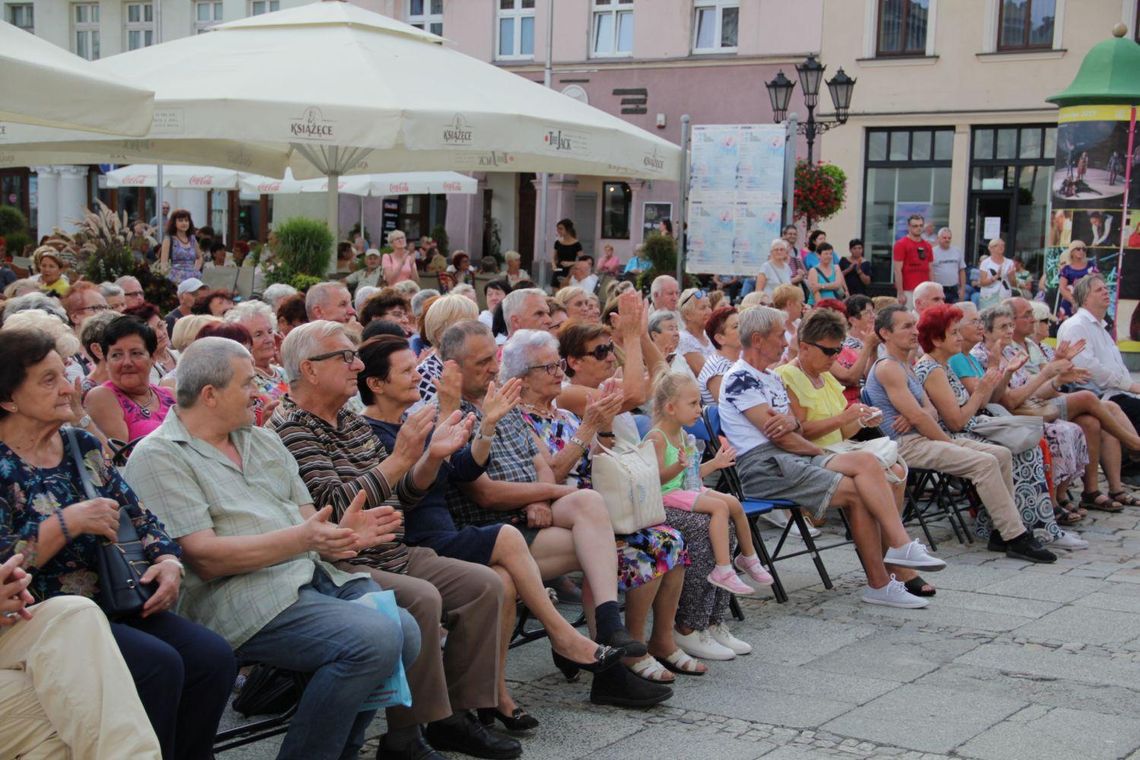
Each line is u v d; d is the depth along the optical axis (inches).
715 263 560.4
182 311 384.8
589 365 262.7
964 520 364.2
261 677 194.4
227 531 166.6
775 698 211.8
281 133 345.1
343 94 357.1
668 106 1011.9
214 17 1165.1
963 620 263.0
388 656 159.9
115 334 218.5
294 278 483.8
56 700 137.1
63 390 150.6
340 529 162.9
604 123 415.5
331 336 187.3
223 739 165.5
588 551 206.7
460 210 1094.4
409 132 351.9
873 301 395.9
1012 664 232.8
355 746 168.7
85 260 440.1
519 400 230.7
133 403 222.4
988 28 909.2
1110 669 230.7
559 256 739.4
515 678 221.3
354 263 668.1
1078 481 419.5
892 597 273.1
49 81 256.2
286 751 159.2
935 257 721.0
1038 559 319.6
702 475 250.1
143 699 145.1
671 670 224.7
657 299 386.3
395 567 188.2
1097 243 584.1
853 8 944.3
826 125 801.6
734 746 189.2
